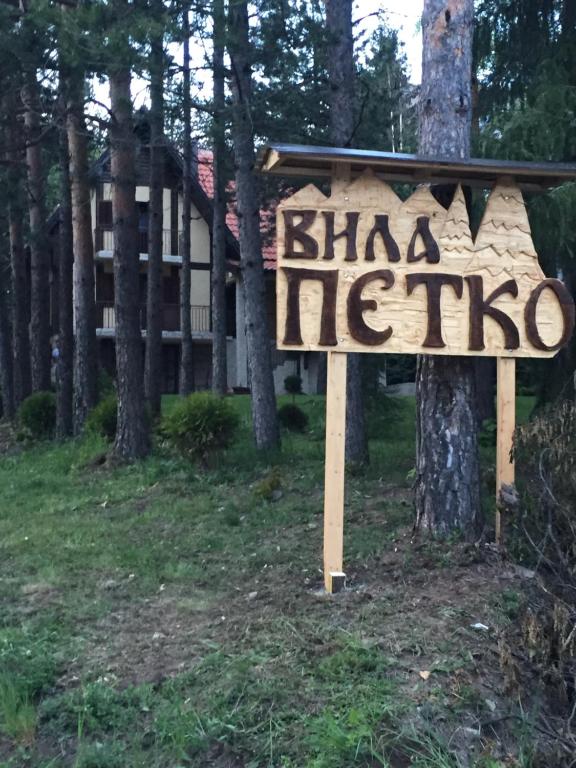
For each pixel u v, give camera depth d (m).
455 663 4.73
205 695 4.61
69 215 16.05
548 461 5.11
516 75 10.95
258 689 4.57
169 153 22.03
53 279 27.38
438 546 6.50
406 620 5.30
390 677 4.64
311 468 10.93
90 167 17.66
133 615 5.94
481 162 6.20
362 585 6.05
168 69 10.85
